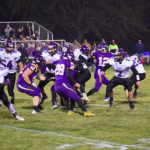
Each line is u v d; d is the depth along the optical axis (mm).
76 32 52750
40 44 32656
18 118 10742
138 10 53719
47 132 9148
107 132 9125
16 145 7957
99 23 51531
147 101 14344
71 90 11211
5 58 12867
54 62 12562
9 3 44406
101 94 16719
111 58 12430
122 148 7707
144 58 39219
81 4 50219
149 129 9438
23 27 36531
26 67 11602
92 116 11234
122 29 53938
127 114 11555
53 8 47406
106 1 51344
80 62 12859
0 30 36000
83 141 8273
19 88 11727
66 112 12062
